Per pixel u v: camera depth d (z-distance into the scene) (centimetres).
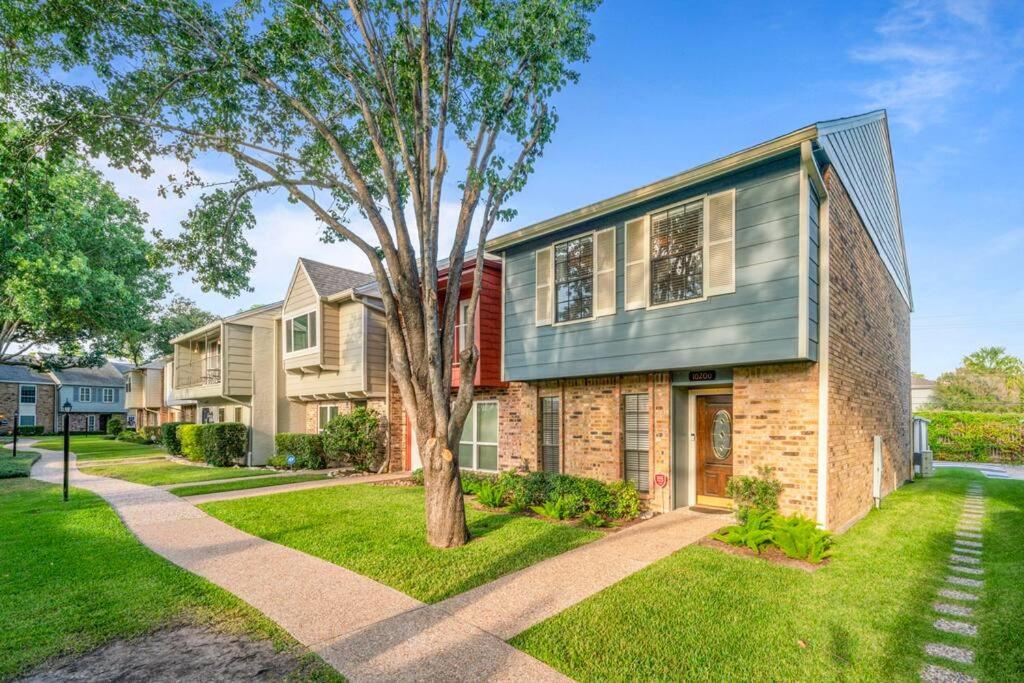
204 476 1442
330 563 604
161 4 639
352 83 673
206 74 719
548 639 400
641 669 355
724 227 717
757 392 743
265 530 768
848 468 771
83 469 1680
